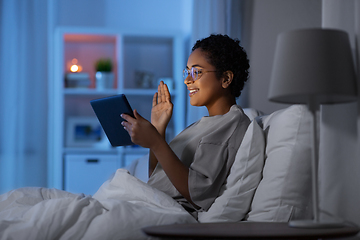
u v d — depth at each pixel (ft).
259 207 4.16
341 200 3.86
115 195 4.51
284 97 3.37
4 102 11.07
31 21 11.32
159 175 4.91
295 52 3.15
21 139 11.14
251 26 9.81
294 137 4.15
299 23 8.15
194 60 5.32
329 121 4.00
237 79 5.41
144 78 13.05
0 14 11.16
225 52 5.26
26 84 11.22
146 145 4.48
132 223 3.74
